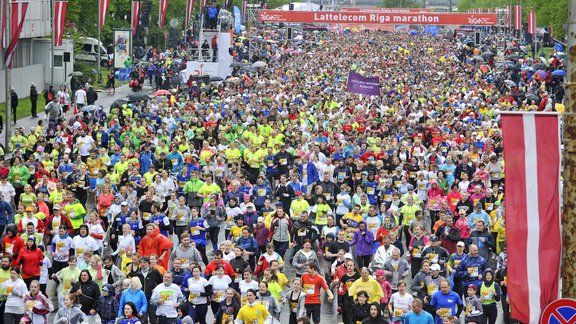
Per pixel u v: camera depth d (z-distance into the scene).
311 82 156.25
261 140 83.50
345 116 101.31
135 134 86.19
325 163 76.44
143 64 171.88
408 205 61.25
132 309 42.62
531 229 26.92
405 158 80.88
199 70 158.25
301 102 116.25
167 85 157.88
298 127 94.19
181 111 100.62
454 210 64.56
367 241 54.59
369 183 69.00
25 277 49.31
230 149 77.88
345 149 81.38
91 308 45.66
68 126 91.75
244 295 44.72
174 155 76.12
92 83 162.50
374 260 50.22
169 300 44.41
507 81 147.00
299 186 65.56
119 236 55.06
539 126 27.00
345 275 46.00
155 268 47.56
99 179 69.88
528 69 170.62
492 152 77.06
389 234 50.47
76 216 58.78
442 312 44.00
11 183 69.69
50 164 73.25
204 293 45.56
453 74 184.75
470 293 44.91
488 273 45.56
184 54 183.62
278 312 44.00
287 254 62.50
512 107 117.56
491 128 94.88
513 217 27.06
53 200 64.31
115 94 156.00
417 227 53.88
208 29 178.75
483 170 71.88
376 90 110.00
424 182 69.81
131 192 61.28
